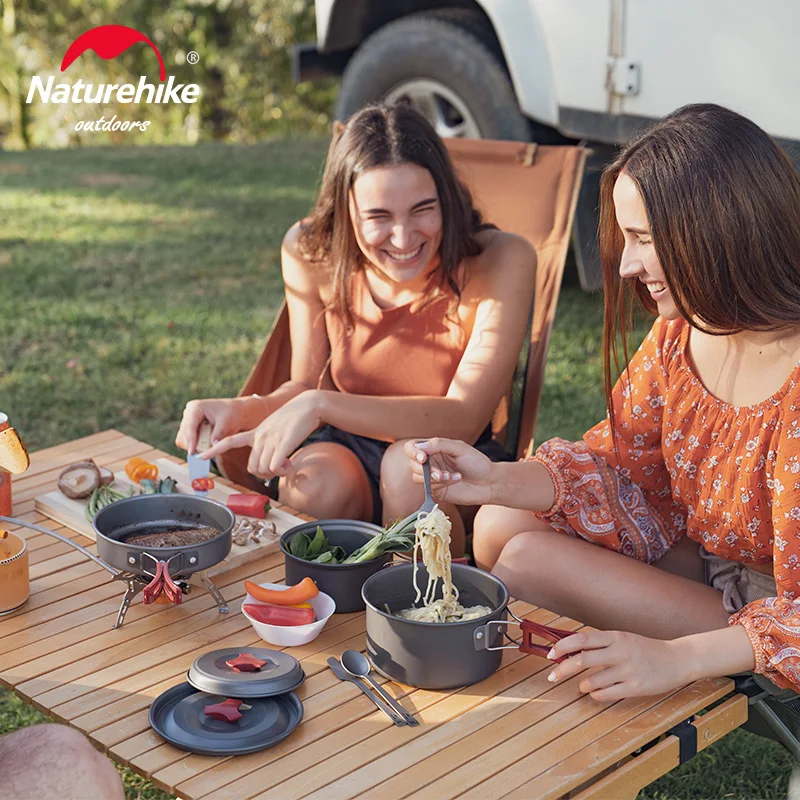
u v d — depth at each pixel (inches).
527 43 156.0
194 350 167.6
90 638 68.2
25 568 71.3
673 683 61.6
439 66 169.6
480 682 64.4
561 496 76.5
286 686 61.4
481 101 166.2
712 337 72.3
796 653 61.4
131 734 58.7
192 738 57.8
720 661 62.2
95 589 74.1
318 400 88.3
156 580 67.6
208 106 397.4
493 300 94.0
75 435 137.3
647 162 64.4
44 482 90.3
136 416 144.3
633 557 78.3
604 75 147.5
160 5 388.8
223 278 204.1
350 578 70.7
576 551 74.9
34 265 207.9
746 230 62.6
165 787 55.1
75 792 49.8
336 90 398.9
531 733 59.7
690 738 61.4
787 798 77.0
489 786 55.3
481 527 81.8
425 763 57.0
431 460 76.3
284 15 382.0
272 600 69.0
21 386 152.2
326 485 90.4
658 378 75.6
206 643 67.9
